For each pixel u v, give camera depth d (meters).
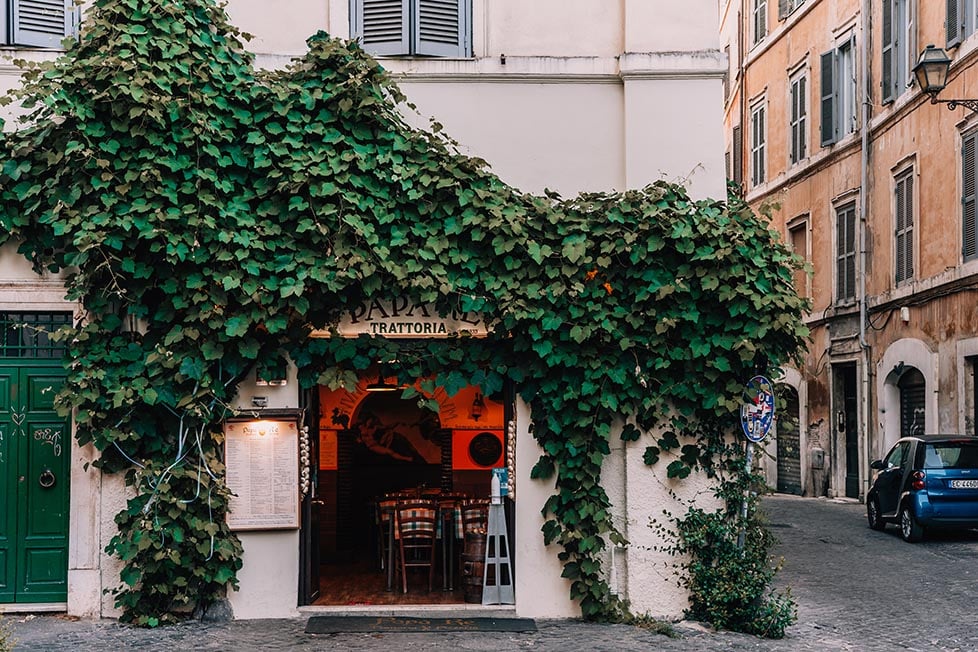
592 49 10.20
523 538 9.64
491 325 9.48
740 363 9.53
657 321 9.41
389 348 9.42
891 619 10.02
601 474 9.71
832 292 23.66
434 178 9.41
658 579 9.55
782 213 26.91
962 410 17.72
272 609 9.48
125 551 9.09
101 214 8.99
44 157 9.16
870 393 21.80
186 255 9.06
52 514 9.59
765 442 9.55
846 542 15.27
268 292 9.16
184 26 9.30
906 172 20.36
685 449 9.56
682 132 10.04
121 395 9.02
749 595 9.20
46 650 8.22
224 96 9.39
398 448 12.90
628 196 9.54
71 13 10.18
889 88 21.08
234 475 9.47
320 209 9.25
